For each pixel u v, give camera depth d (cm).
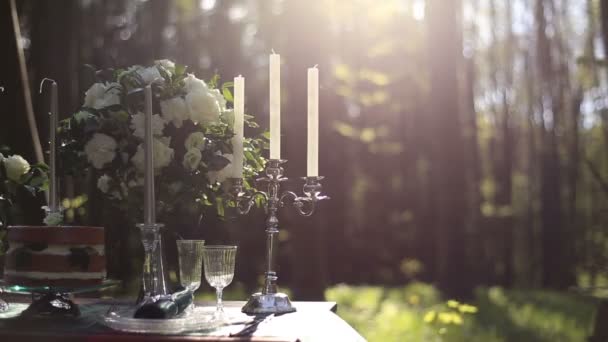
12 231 237
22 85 435
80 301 305
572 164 1955
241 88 271
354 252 2056
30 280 232
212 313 245
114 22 1302
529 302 1162
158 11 1331
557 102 1942
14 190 277
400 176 2162
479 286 1294
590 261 1588
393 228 2144
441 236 1121
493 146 2288
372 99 1260
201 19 1478
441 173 1115
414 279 1950
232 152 267
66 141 260
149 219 230
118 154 252
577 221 1923
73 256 234
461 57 1116
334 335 240
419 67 1469
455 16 1109
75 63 901
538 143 2119
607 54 841
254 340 203
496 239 2150
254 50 1558
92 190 298
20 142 432
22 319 237
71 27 829
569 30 1898
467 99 1745
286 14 879
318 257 888
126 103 253
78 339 207
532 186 2205
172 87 257
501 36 2105
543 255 1962
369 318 885
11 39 431
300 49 870
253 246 1521
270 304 279
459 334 795
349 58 1332
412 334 782
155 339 204
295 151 854
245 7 1499
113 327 216
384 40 1365
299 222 892
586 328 905
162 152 249
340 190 1658
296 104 864
